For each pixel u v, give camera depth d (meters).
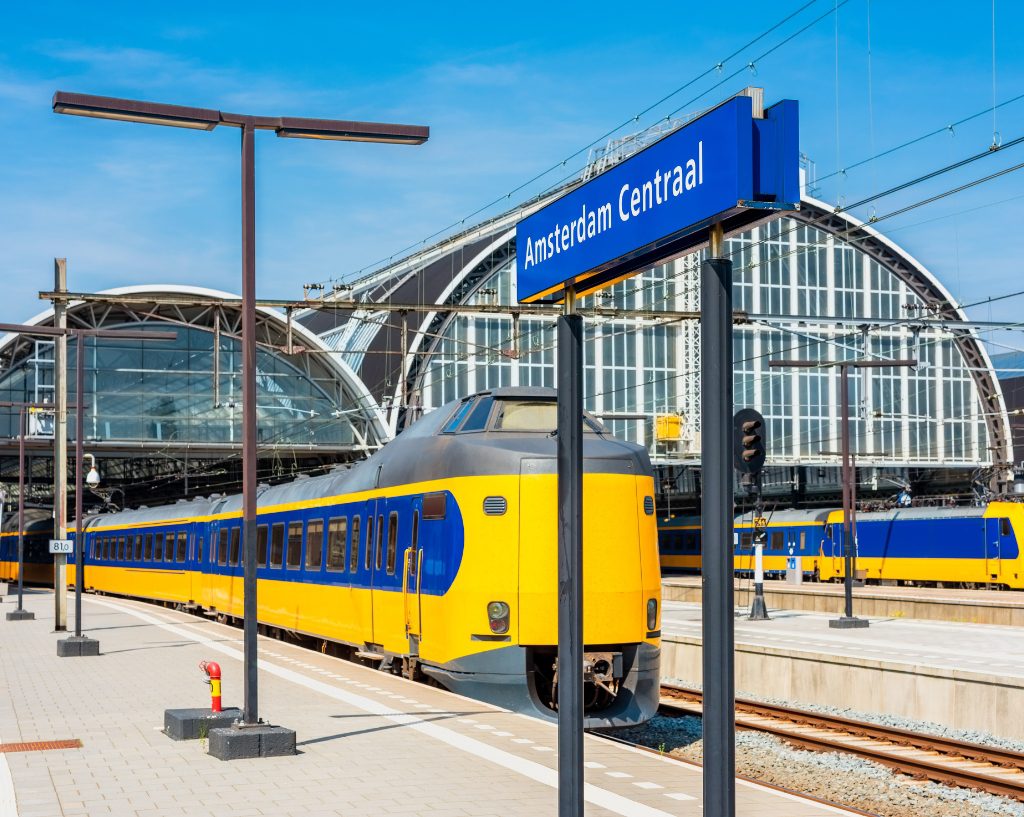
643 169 8.08
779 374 71.69
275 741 13.48
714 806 7.24
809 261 72.56
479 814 10.70
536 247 9.81
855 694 22.97
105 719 16.56
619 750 14.36
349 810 10.83
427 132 16.72
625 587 17.50
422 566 19.14
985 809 14.98
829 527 65.31
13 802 11.13
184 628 34.31
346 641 23.31
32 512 76.62
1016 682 19.70
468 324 67.69
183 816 10.59
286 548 28.48
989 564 54.88
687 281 70.19
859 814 11.43
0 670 23.41
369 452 67.31
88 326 63.34
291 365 66.88
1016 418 91.69
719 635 7.28
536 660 17.66
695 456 68.00
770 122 7.15
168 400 64.44
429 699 18.03
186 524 42.16
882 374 73.19
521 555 17.45
